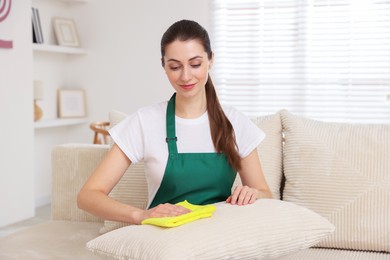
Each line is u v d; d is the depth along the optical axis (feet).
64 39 19.11
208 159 6.35
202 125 6.44
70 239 7.75
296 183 7.65
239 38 18.54
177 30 5.94
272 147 7.95
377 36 17.44
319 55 17.93
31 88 16.39
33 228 8.34
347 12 17.61
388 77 17.44
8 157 15.67
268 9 18.24
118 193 8.00
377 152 7.42
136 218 5.65
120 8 19.31
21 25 15.96
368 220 7.22
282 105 18.39
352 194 7.32
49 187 19.43
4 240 7.72
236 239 5.17
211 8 18.56
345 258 6.97
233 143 6.45
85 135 20.10
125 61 19.44
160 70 19.08
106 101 19.76
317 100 18.07
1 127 15.37
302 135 7.81
